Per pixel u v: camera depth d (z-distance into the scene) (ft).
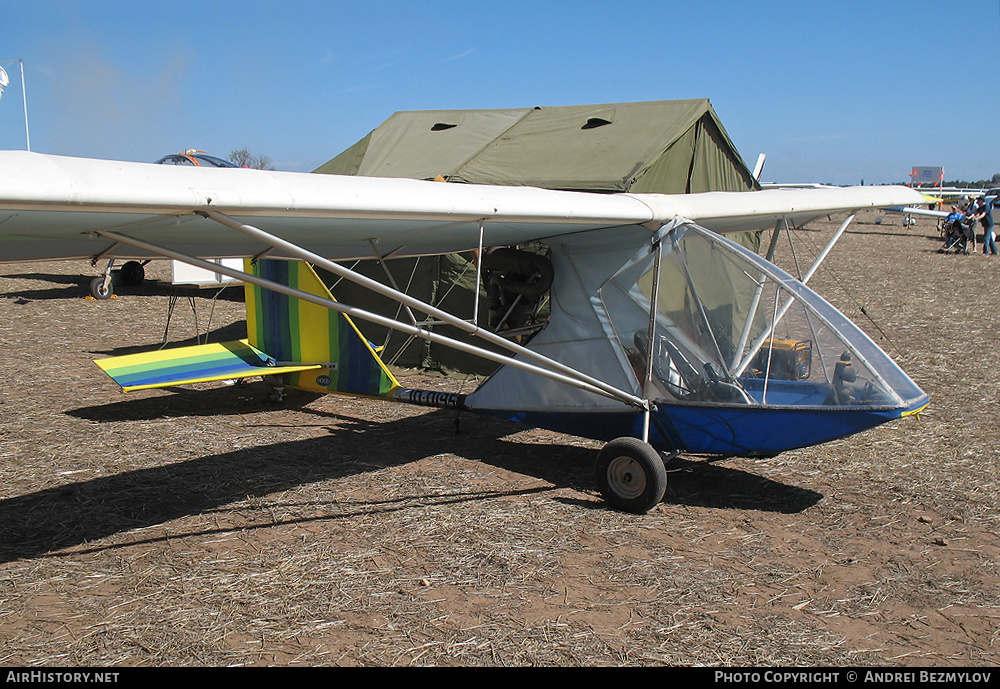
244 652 10.15
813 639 10.65
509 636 10.62
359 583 12.23
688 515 15.39
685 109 29.12
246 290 23.27
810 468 18.20
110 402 23.53
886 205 23.15
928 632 10.91
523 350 14.97
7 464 17.61
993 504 15.85
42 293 45.42
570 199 14.65
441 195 12.41
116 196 8.75
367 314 13.02
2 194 7.90
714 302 16.02
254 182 10.22
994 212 122.31
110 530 14.21
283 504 15.66
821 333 14.96
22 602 11.50
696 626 10.98
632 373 16.92
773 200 19.67
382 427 21.77
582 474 17.98
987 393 24.86
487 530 14.47
